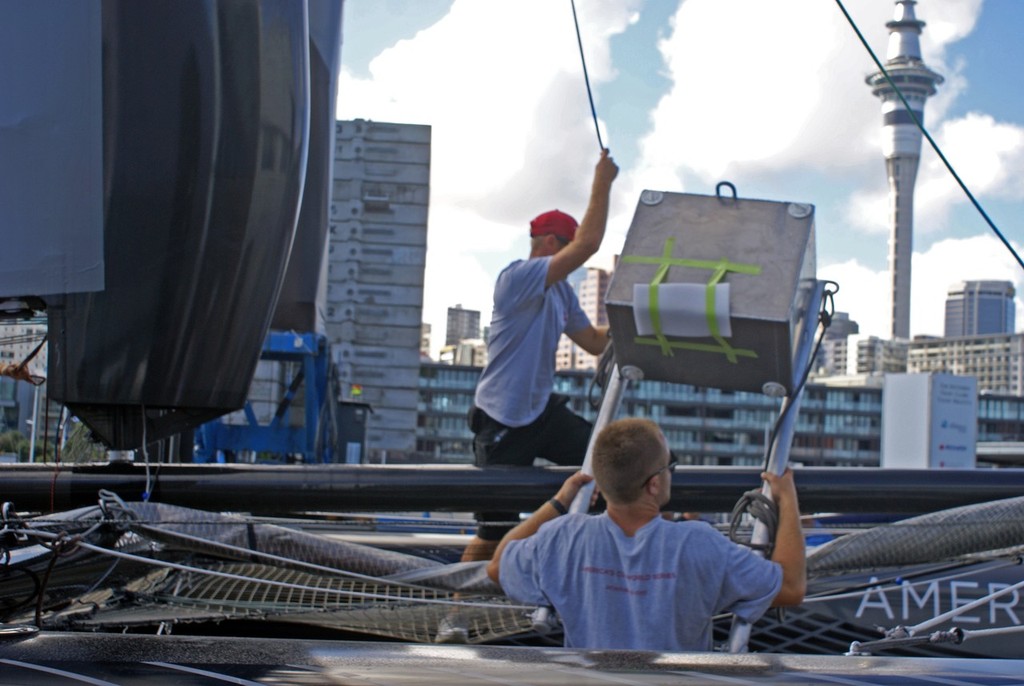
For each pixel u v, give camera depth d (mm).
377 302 16625
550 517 2553
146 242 2701
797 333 2729
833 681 1141
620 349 2689
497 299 3568
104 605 2795
